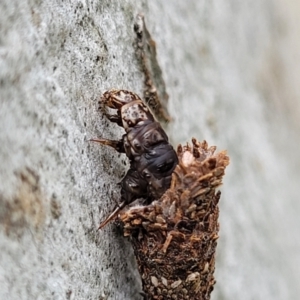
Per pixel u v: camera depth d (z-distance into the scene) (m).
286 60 0.26
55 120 0.11
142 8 0.13
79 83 0.11
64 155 0.11
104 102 0.11
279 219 0.20
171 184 0.11
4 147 0.10
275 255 0.19
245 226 0.17
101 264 0.11
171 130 0.14
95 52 0.12
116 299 0.12
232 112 0.18
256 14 0.23
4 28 0.10
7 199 0.10
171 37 0.15
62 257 0.11
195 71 0.16
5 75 0.10
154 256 0.11
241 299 0.16
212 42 0.17
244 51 0.21
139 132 0.11
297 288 0.20
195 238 0.11
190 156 0.11
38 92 0.11
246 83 0.21
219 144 0.16
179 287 0.11
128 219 0.11
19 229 0.10
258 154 0.20
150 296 0.12
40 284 0.11
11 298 0.10
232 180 0.17
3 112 0.10
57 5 0.11
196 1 0.16
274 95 0.24
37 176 0.11
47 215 0.11
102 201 0.11
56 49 0.11
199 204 0.11
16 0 0.10
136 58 0.13
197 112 0.15
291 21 0.28
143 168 0.11
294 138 0.25
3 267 0.10
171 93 0.14
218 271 0.16
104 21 0.12
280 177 0.21
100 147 0.11
